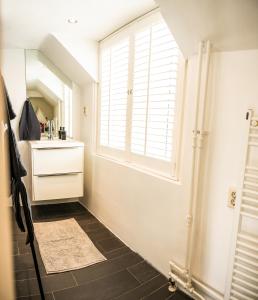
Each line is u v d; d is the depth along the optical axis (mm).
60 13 2049
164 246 1910
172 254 1834
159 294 1728
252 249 1290
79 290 1744
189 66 1632
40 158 2852
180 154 1794
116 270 1984
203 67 1505
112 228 2660
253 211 1309
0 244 416
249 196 1313
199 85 1514
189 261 1647
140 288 1783
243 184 1299
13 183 1441
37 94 3268
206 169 1562
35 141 3193
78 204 3512
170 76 1801
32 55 3168
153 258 2041
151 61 1954
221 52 1430
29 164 3129
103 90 2818
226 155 1446
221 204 1491
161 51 1850
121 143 2518
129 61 2256
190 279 1640
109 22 2248
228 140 1432
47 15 2088
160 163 1985
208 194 1562
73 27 2385
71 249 2268
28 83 3201
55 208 3326
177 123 1789
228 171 1442
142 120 2129
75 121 3502
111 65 2568
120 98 2443
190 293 1698
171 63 1771
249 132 1264
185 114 1699
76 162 3068
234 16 1187
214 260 1556
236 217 1331
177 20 1448
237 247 1352
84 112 3281
